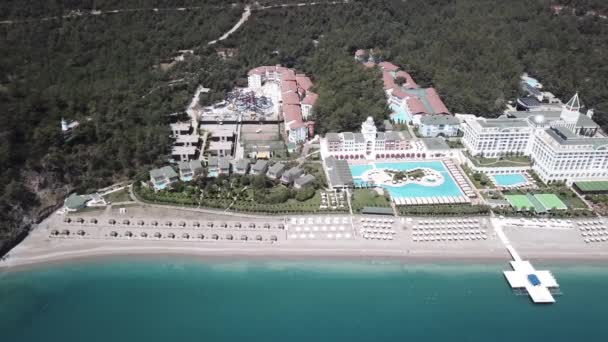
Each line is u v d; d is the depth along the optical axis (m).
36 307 189.25
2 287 197.38
